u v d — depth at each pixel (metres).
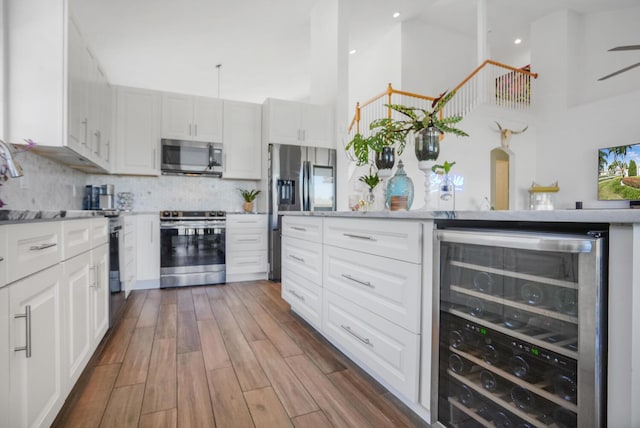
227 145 4.27
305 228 2.38
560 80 6.36
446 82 7.12
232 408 1.43
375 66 7.21
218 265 3.91
